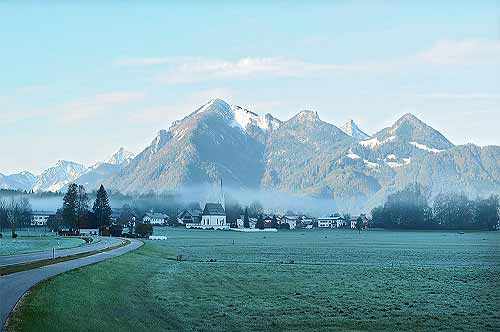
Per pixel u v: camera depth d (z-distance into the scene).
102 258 86.25
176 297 57.50
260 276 76.69
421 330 45.12
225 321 47.09
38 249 112.31
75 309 42.94
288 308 52.78
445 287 67.06
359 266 94.12
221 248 149.12
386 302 56.31
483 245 170.50
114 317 44.59
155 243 158.88
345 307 53.50
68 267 67.88
